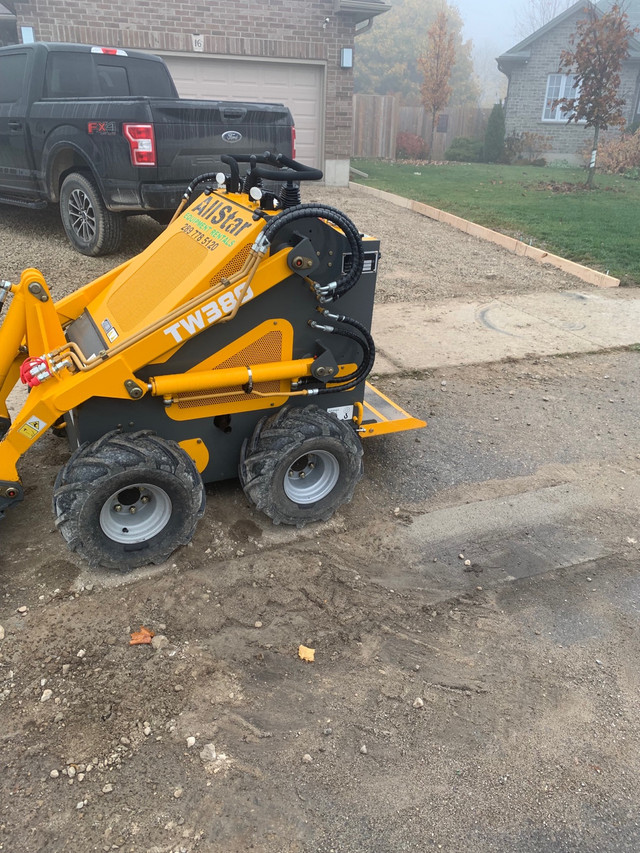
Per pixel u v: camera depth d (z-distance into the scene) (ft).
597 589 11.45
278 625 10.26
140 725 8.55
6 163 27.20
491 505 13.64
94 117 22.71
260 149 24.71
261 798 7.76
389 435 16.17
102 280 12.74
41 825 7.35
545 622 10.66
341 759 8.28
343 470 12.18
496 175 63.16
